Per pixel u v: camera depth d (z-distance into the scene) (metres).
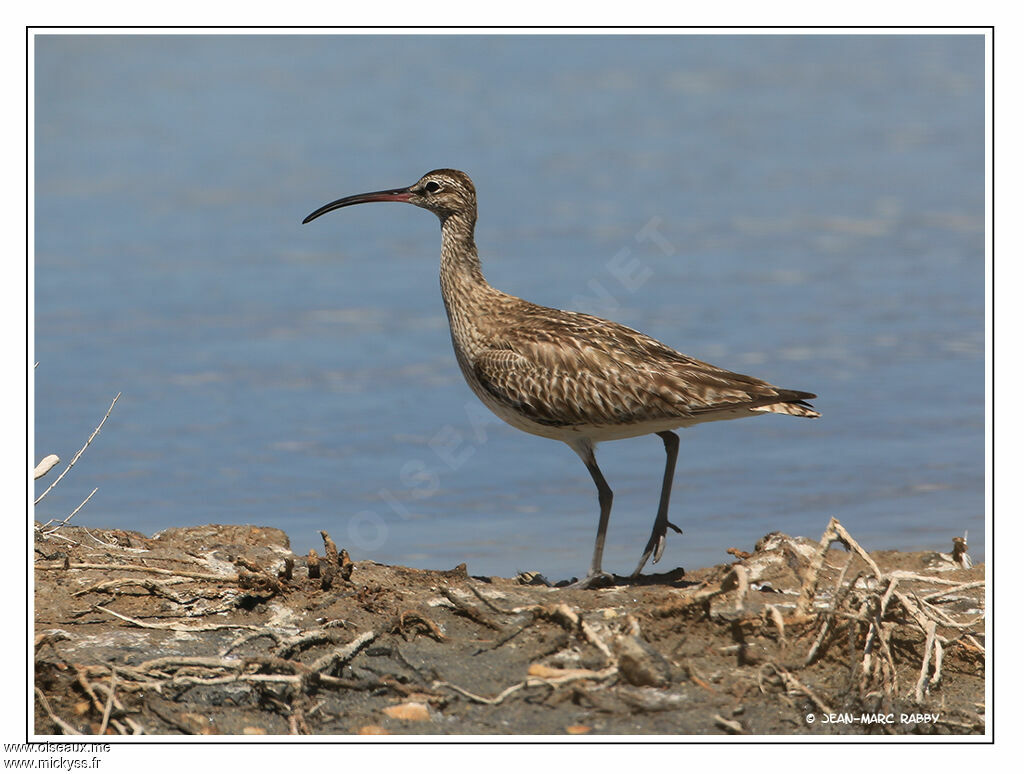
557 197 29.73
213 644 9.46
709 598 9.64
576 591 10.38
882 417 17.36
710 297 22.75
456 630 9.77
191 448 16.38
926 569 11.34
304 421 17.45
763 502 14.66
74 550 10.84
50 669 8.88
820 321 21.31
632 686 9.09
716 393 11.26
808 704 9.07
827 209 28.81
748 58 46.81
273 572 10.75
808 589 9.77
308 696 8.94
